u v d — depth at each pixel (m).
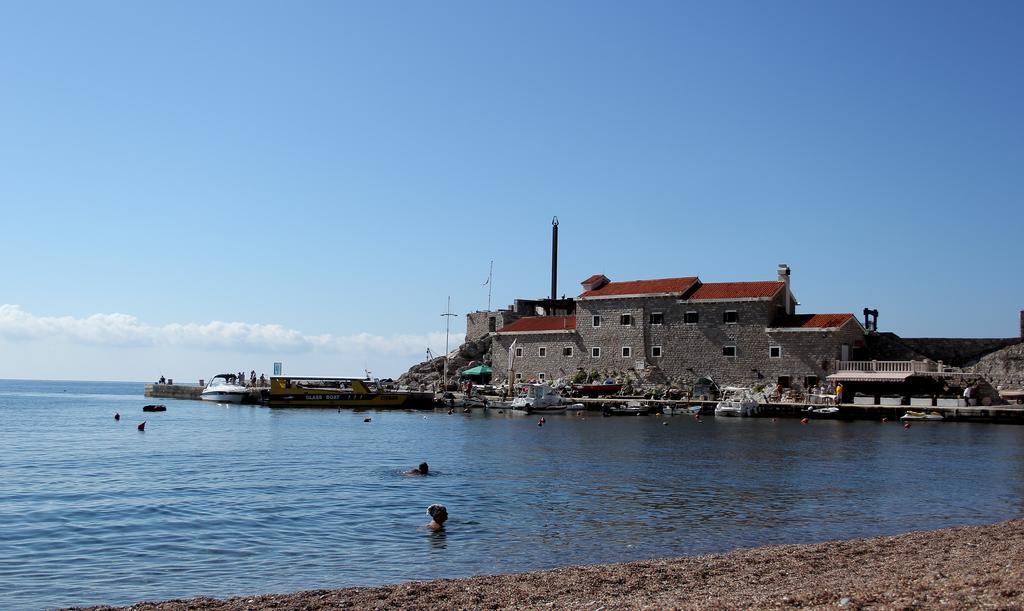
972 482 39.62
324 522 28.66
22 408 120.88
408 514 30.19
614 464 46.16
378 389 112.56
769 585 18.50
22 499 33.12
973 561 19.86
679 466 45.41
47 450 53.19
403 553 24.19
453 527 27.92
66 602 19.31
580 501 33.28
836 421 84.62
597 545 25.28
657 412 97.94
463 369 131.38
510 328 124.50
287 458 48.53
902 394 91.69
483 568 22.47
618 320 111.94
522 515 30.14
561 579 19.73
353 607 17.48
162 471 42.09
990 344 96.19
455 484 37.69
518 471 42.66
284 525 28.17
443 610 17.16
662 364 108.12
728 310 103.75
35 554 24.00
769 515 30.52
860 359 100.19
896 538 24.28
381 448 55.19
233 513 30.25
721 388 102.81
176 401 134.75
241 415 95.31
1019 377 90.56
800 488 37.31
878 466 45.81
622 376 110.19
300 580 21.25
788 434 68.38
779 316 104.44
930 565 19.61
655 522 29.00
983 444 59.53
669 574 20.05
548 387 101.19
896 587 16.50
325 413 99.25
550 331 118.12
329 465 44.94
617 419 88.81
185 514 30.02
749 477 40.91
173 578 21.45
